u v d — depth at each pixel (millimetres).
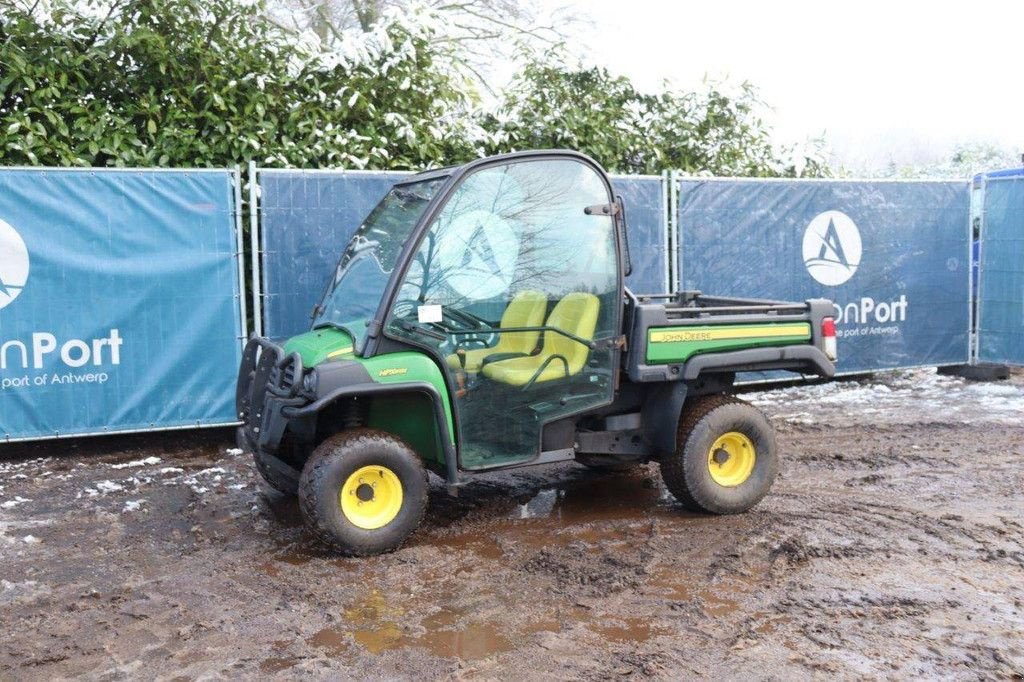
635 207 8664
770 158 11617
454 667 3715
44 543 5340
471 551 5098
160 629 4125
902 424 8078
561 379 5379
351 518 4957
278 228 7574
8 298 6969
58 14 8352
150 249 7285
